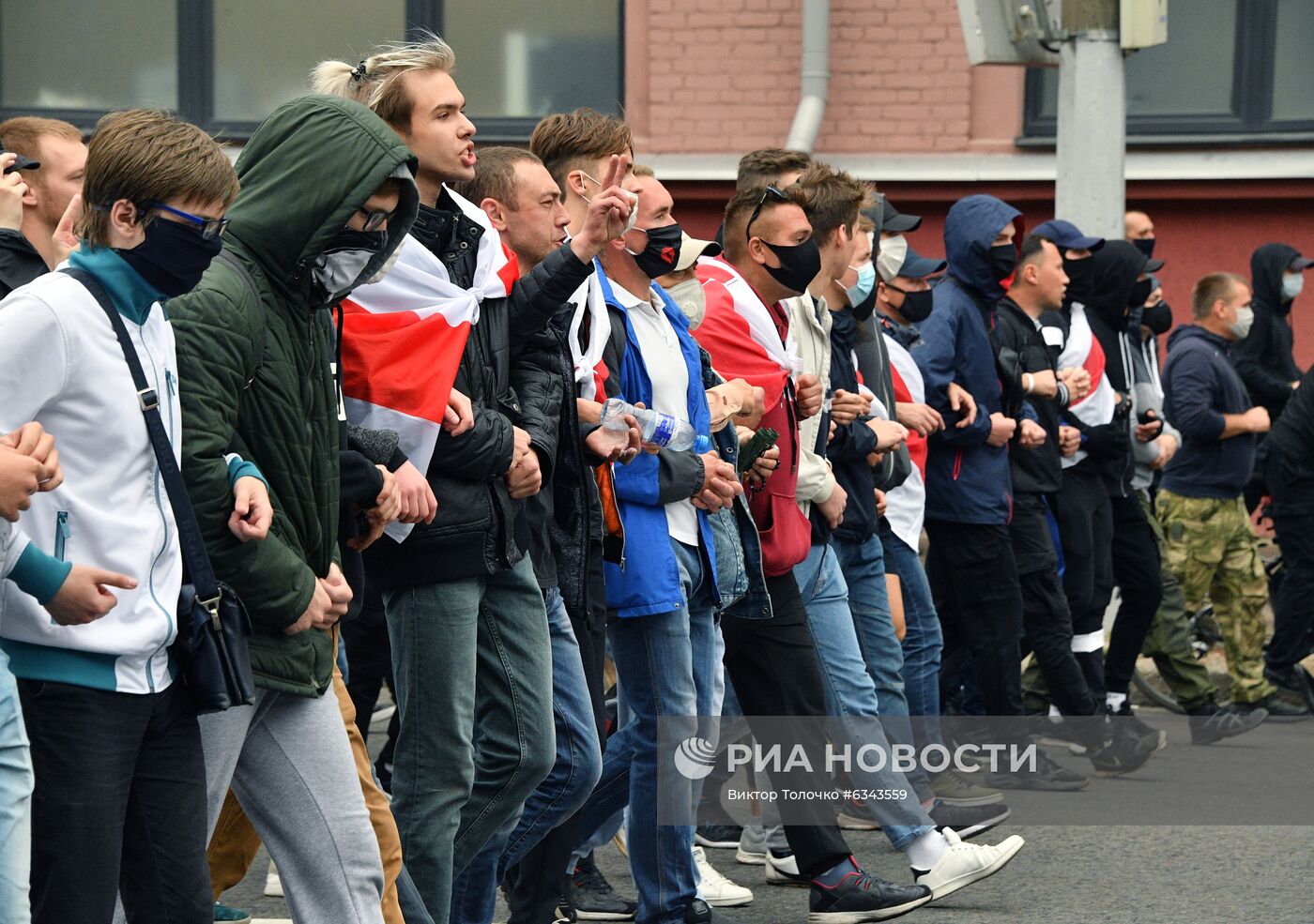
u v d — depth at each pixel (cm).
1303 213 1797
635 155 1808
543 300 684
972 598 1128
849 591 988
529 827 713
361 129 539
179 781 508
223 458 520
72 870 481
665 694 765
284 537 542
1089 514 1223
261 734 557
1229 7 1809
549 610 706
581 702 711
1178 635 1342
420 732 646
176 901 505
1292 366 1598
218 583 512
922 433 1052
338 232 541
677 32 1803
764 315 860
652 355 768
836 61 1794
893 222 1111
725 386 809
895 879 950
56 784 480
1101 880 945
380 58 677
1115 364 1261
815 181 947
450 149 669
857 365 1010
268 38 1841
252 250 536
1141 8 1259
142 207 482
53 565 465
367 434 612
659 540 754
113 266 487
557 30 1836
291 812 557
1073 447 1188
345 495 581
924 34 1781
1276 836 1043
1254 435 1393
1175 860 984
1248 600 1378
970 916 874
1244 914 879
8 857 459
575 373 738
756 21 1792
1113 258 1253
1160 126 1820
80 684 481
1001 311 1170
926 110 1789
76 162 708
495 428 643
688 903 789
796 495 870
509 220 736
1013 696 1134
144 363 494
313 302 555
